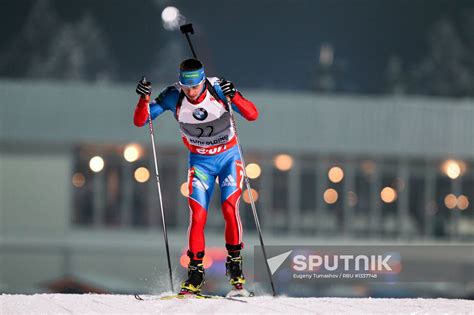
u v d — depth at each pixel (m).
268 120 118.81
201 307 17.67
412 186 124.38
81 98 116.62
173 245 110.50
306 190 121.88
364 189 123.25
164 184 118.56
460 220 124.88
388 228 123.31
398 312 17.42
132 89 117.12
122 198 118.25
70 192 116.62
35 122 115.44
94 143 116.69
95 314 16.45
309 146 119.81
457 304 19.33
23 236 113.81
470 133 123.62
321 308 17.81
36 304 17.91
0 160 115.31
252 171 120.44
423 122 122.81
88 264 99.88
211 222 116.56
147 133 116.69
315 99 120.00
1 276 95.56
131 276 92.19
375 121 121.56
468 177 125.31
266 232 119.62
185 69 19.42
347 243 118.00
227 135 20.62
